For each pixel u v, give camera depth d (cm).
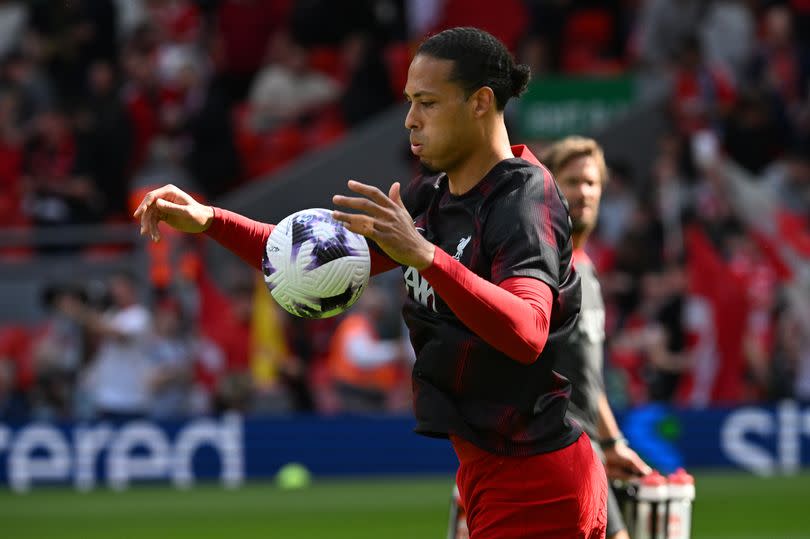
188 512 3534
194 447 4041
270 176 5503
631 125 5125
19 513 3531
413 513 3497
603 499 1440
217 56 5938
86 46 5716
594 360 1750
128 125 5272
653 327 4312
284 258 1345
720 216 4728
